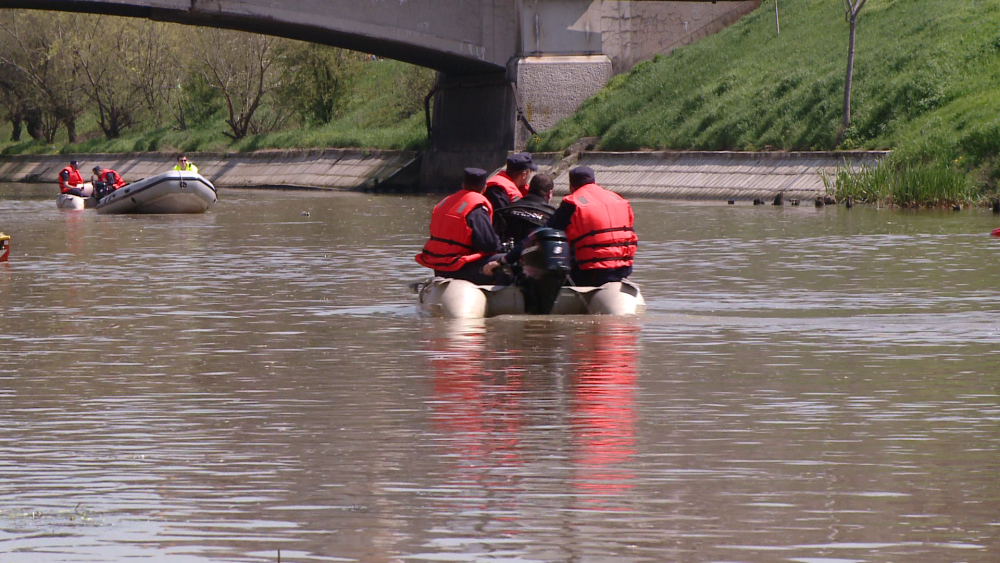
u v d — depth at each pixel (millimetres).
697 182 152125
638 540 19250
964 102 135500
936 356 36688
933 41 150875
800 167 141000
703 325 43688
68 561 18656
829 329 42531
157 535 19797
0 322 46719
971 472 23078
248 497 21891
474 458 24469
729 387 31875
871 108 144000
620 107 183875
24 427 27859
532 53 192750
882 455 24469
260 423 27984
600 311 46344
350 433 26828
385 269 67500
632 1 196125
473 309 46125
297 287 58562
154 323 46125
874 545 18906
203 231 103062
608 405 29625
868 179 125438
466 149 198625
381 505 21297
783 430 26797
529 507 21094
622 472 23297
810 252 73688
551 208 48938
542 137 189125
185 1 165625
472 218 47781
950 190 116875
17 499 22016
